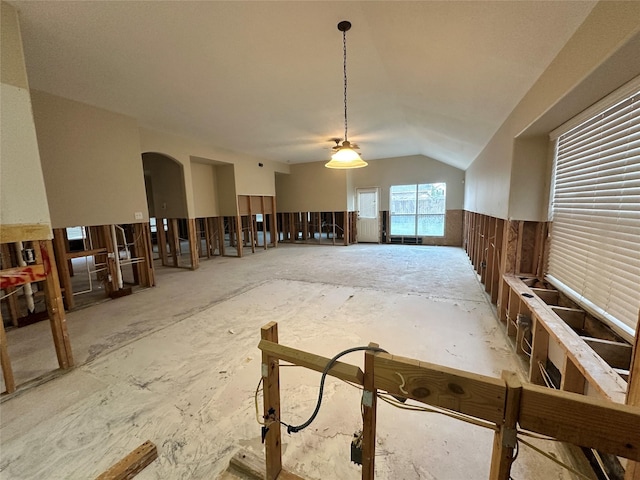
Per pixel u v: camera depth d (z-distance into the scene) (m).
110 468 1.27
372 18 1.96
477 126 3.44
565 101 1.67
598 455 1.30
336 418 1.62
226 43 2.29
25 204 1.92
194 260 5.74
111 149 3.87
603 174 1.69
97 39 2.21
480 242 4.67
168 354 2.36
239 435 1.52
